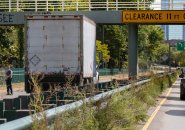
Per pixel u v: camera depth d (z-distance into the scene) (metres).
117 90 15.20
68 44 27.50
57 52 27.52
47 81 27.30
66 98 13.05
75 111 9.41
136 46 43.94
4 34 66.69
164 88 47.38
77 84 27.00
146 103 25.36
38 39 27.59
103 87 23.19
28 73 27.30
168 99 33.78
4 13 43.03
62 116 8.45
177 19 41.50
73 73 27.28
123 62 122.56
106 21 43.00
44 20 27.55
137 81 26.48
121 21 42.47
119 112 13.29
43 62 27.50
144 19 41.91
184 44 99.56
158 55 156.75
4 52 68.56
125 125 13.78
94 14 43.12
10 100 11.58
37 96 7.57
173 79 76.38
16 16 43.00
